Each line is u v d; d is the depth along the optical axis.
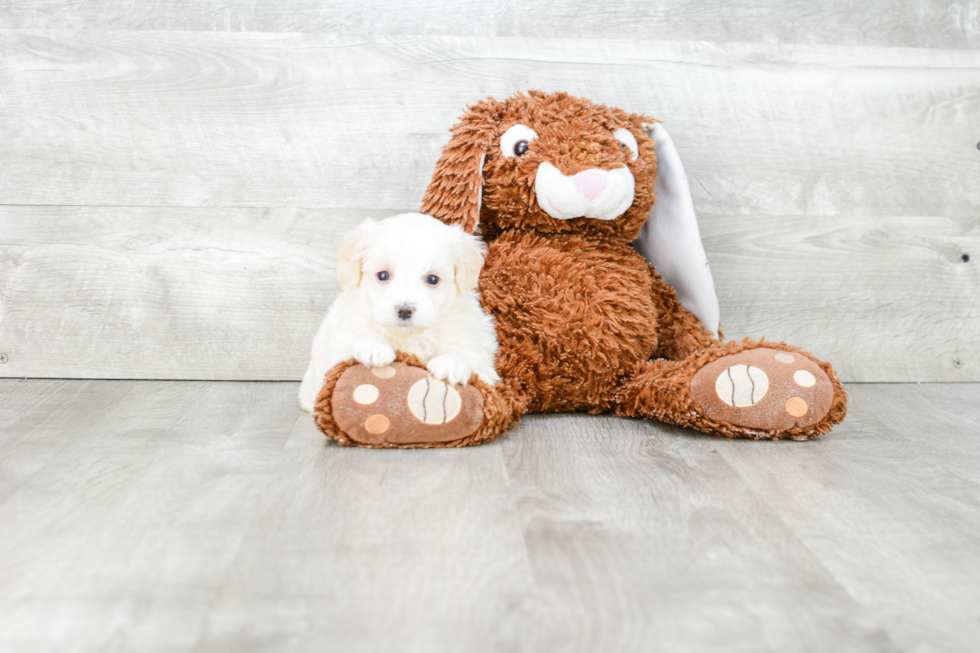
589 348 1.34
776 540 0.89
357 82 1.62
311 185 1.64
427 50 1.63
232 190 1.64
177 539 0.86
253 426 1.31
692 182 1.70
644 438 1.28
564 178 1.30
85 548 0.83
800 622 0.72
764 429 1.25
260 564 0.80
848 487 1.07
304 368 1.68
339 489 1.01
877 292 1.76
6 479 1.04
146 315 1.65
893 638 0.70
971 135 1.75
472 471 1.09
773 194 1.71
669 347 1.50
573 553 0.84
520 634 0.69
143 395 1.53
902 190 1.74
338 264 1.26
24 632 0.68
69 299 1.64
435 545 0.86
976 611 0.75
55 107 1.59
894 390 1.70
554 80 1.65
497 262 1.38
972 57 1.73
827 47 1.70
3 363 1.64
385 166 1.65
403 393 1.15
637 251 1.56
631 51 1.66
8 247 1.62
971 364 1.77
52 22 1.57
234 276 1.65
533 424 1.35
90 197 1.62
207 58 1.60
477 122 1.38
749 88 1.69
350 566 0.80
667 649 0.67
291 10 1.60
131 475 1.06
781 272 1.74
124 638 0.67
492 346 1.34
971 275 1.76
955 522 0.96
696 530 0.91
